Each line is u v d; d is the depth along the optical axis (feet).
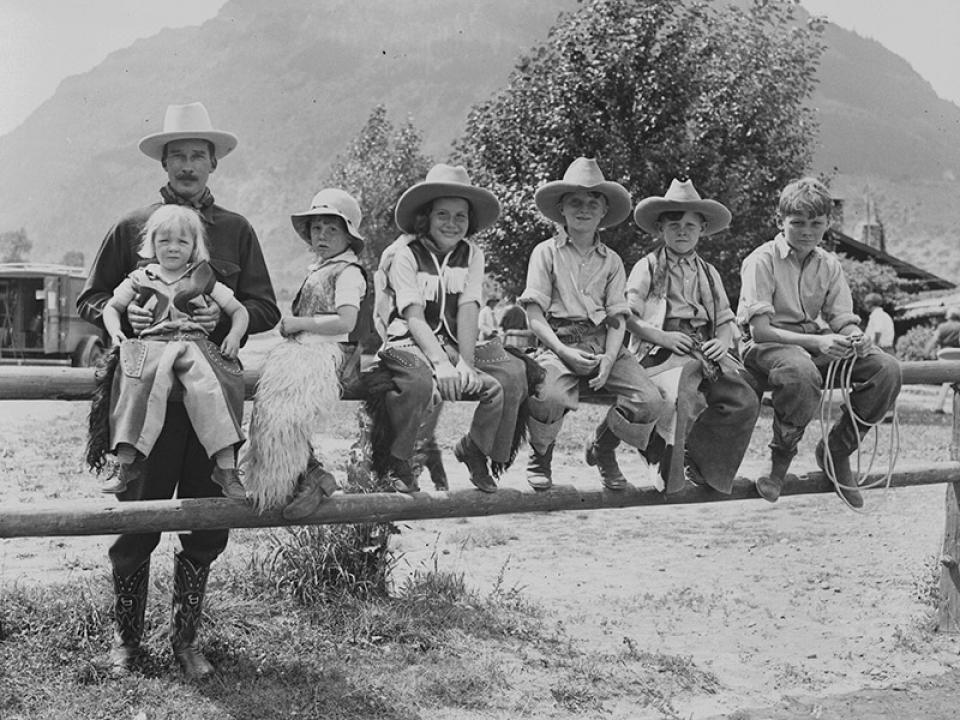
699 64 61.16
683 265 17.15
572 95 59.57
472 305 15.44
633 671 17.97
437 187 15.35
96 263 15.20
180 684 15.30
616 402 16.14
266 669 16.17
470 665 17.28
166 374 13.69
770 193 63.36
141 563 15.48
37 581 20.16
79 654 16.02
